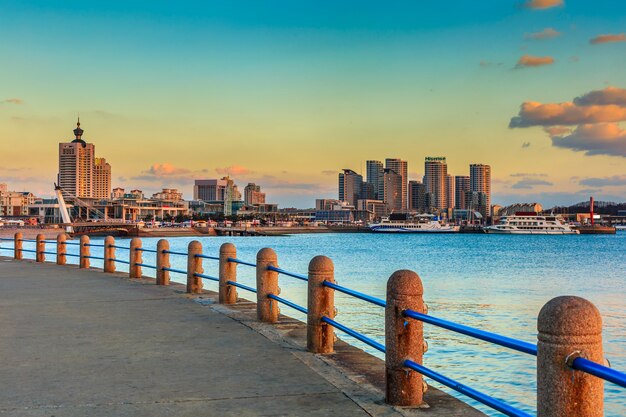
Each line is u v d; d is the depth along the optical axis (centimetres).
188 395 770
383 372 883
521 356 2328
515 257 11319
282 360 956
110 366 920
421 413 698
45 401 741
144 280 2202
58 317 1377
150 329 1224
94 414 692
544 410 443
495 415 1603
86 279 2234
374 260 10319
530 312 3781
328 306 1012
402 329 725
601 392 435
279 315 1402
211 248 16675
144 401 744
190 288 1803
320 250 14750
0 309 1497
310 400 750
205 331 1199
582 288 5628
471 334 570
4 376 860
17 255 3350
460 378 2020
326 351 1005
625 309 4169
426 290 5306
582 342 432
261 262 1301
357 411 707
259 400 750
